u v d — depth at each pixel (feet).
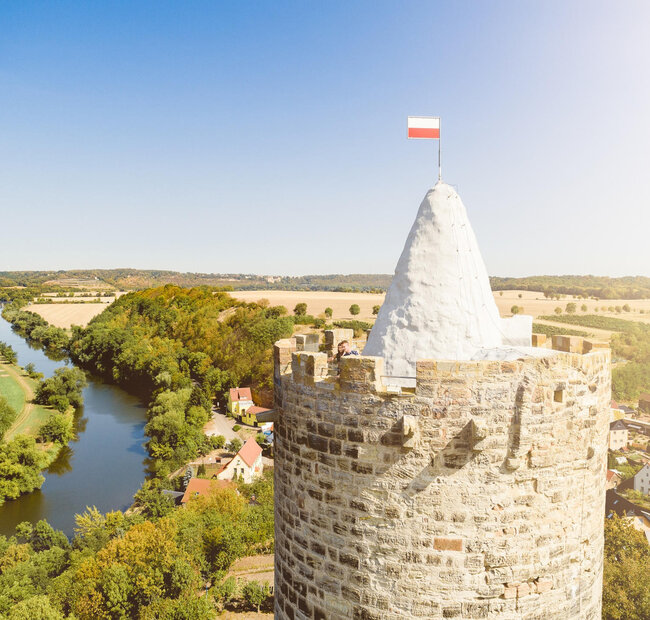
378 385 29.07
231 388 365.20
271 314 439.22
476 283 35.70
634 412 357.20
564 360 29.43
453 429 27.96
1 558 166.50
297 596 33.14
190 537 169.17
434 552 28.32
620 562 171.32
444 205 35.78
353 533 29.89
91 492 230.27
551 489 29.35
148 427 286.25
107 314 645.10
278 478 35.60
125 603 144.97
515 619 28.63
